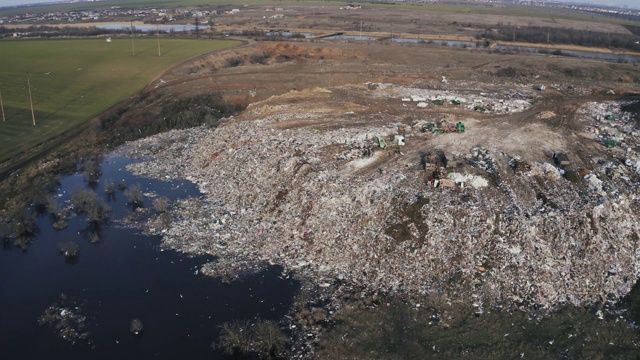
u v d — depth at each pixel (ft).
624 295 118.42
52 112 259.60
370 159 164.55
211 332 108.47
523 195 140.97
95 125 239.09
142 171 192.85
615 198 138.51
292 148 175.42
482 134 187.93
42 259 136.87
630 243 130.21
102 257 136.87
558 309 113.80
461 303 115.75
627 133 192.24
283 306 116.16
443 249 126.82
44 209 165.58
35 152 214.28
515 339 104.94
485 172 153.99
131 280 126.62
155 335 107.86
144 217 158.10
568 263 122.72
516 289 118.32
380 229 133.80
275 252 137.08
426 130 190.29
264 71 308.40
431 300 116.88
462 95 252.83
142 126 234.79
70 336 107.86
